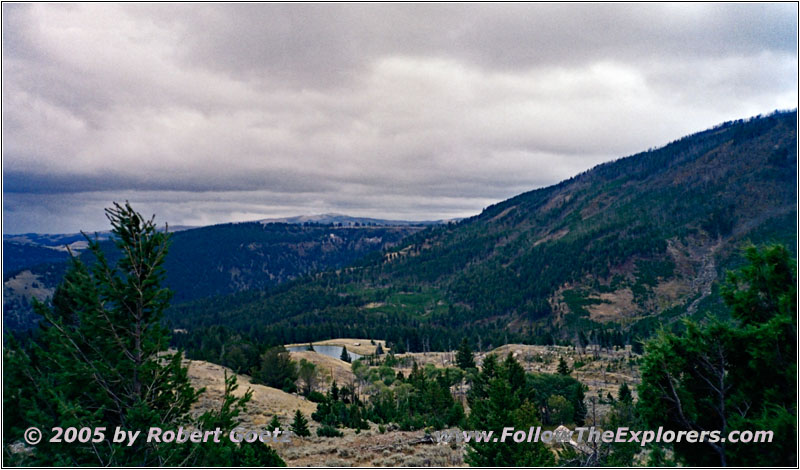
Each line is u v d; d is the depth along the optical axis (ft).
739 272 48.14
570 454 70.64
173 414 51.47
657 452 49.34
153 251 50.75
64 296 59.36
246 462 60.54
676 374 48.08
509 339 652.07
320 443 113.50
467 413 184.75
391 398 195.42
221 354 286.25
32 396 48.08
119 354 49.42
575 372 319.06
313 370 260.01
